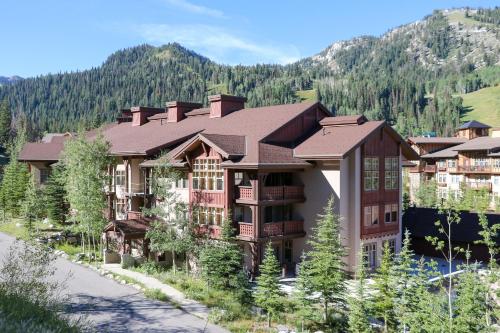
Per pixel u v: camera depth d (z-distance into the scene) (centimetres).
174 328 2258
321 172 3503
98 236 4025
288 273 3491
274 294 2494
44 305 1534
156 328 2247
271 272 2527
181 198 3741
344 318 2591
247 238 3275
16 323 1192
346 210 3478
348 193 3488
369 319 2616
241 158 3306
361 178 3509
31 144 5738
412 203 7250
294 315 2645
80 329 1521
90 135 5891
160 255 3791
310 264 2686
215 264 2828
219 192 3375
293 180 3656
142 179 4178
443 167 8112
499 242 3822
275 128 3631
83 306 2530
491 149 6925
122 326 2245
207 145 3450
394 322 2386
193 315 2464
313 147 3525
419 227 4303
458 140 8719
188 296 2747
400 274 2431
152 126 5162
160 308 2553
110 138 5091
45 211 4809
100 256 3828
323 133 3741
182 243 3231
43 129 17875
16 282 1628
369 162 3616
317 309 2614
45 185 5122
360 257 2564
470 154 7444
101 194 3847
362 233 3494
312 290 2545
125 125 5894
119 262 3672
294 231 3512
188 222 3312
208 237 3300
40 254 1866
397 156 3856
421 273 2286
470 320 1709
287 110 4016
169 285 2994
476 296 1767
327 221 2700
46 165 5547
